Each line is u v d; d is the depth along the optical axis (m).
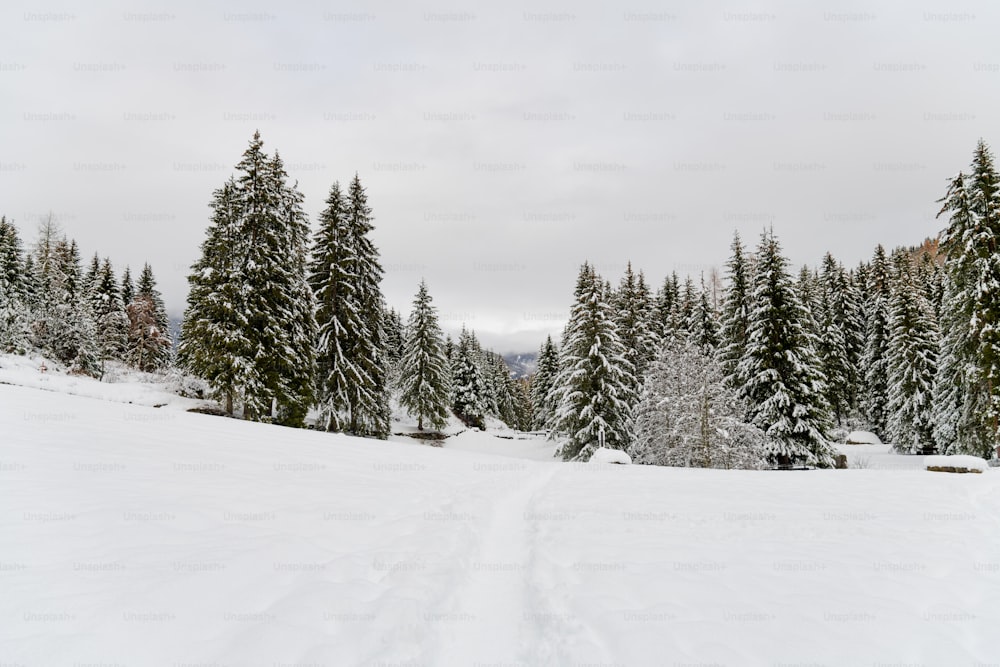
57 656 3.43
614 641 4.12
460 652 4.21
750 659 3.79
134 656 3.53
